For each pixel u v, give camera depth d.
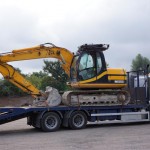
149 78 20.16
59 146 12.33
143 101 19.91
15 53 17.50
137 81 20.34
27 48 17.80
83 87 18.05
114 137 14.21
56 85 35.56
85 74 18.09
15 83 17.72
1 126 19.83
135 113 18.97
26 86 17.86
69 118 17.22
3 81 30.27
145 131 16.05
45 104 17.30
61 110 17.17
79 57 18.09
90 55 18.36
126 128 17.36
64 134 15.50
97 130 16.72
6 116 16.27
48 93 17.61
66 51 18.69
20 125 20.38
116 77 18.59
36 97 18.09
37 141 13.57
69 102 17.41
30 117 18.05
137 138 13.84
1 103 29.52
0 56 17.23
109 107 18.42
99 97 18.23
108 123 19.92
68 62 18.72
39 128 18.22
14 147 12.29
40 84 35.88
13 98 30.02
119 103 18.64
